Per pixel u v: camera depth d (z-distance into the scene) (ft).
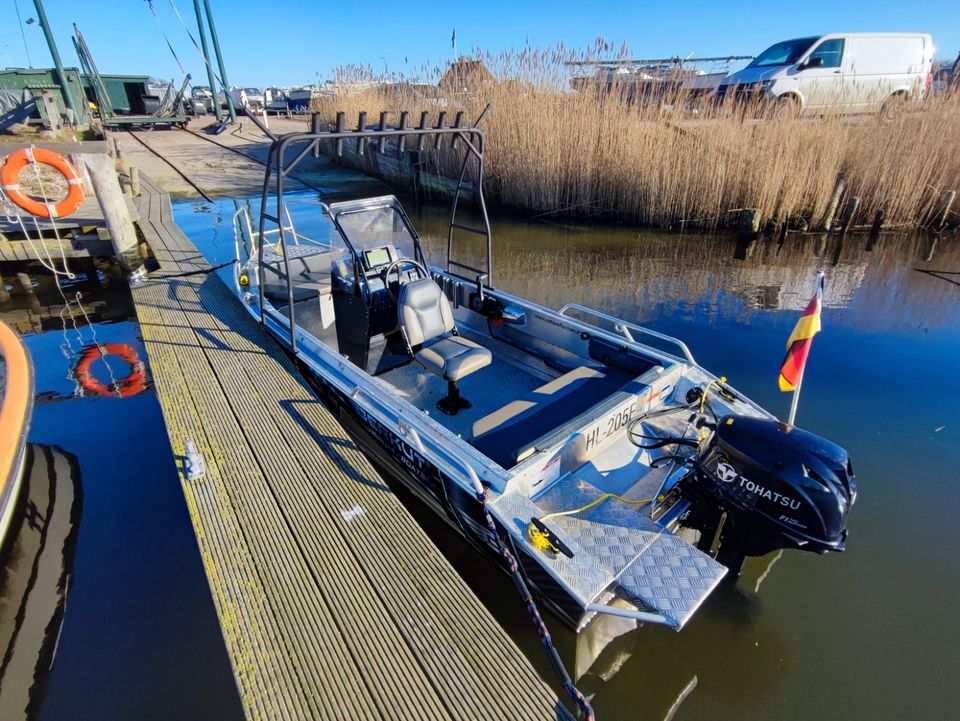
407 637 8.11
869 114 34.22
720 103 35.32
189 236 34.76
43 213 25.30
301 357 14.43
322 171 56.70
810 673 9.01
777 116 33.09
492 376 15.61
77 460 14.76
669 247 32.81
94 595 10.76
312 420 13.30
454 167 42.96
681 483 9.75
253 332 18.40
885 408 15.99
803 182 32.53
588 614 8.73
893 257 29.76
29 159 24.71
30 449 15.23
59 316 24.81
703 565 8.38
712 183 33.88
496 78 37.96
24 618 10.36
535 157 37.65
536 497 9.83
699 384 12.25
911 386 17.16
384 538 9.84
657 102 35.73
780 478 8.40
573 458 10.26
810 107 33.76
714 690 8.86
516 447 10.77
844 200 33.81
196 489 11.06
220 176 52.03
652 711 8.61
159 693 9.02
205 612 10.42
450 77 40.24
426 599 8.70
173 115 76.43
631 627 9.85
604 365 13.82
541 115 36.83
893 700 8.56
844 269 28.19
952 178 32.96
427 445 10.59
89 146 25.90
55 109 47.83
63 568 11.36
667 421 11.86
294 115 83.76
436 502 11.23
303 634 8.14
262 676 7.59
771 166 32.55
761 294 25.39
